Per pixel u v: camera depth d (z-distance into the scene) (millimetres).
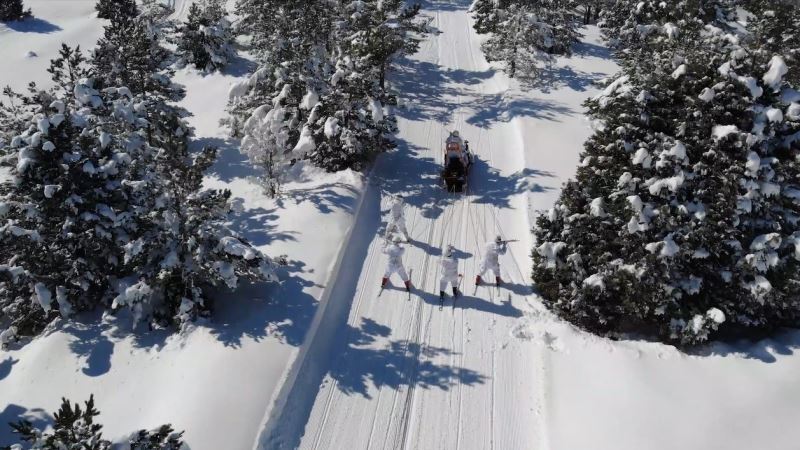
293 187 17047
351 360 11602
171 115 19703
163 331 12289
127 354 11750
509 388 11055
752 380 11367
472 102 23422
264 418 9891
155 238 12000
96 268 12789
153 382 11023
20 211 12188
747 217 11617
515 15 24906
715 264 11766
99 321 12836
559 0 27406
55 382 11289
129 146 14242
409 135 20641
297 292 12641
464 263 14406
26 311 12859
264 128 16641
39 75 27547
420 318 12664
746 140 10914
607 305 12344
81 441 7449
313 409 10547
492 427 10312
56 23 33188
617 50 27250
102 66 19609
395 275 13938
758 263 11203
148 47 20109
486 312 12852
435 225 15875
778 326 13000
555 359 11586
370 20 23656
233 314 12242
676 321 11773
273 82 18953
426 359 11641
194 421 9805
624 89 12391
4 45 29844
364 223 15859
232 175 18703
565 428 10188
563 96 23422
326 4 24609
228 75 26250
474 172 18438
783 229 11836
